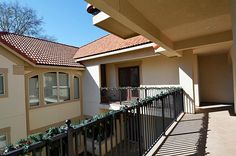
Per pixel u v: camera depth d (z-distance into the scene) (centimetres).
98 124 252
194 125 546
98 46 1225
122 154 324
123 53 1001
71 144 202
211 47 719
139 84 1058
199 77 1045
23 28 2200
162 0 312
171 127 534
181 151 360
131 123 334
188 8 348
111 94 1149
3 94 766
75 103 1166
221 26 480
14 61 815
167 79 942
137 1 312
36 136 177
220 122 565
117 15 296
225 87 979
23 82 849
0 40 752
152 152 364
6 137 765
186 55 769
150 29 419
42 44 1221
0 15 2008
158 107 514
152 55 882
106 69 1207
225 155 333
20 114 825
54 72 1041
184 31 508
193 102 739
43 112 957
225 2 326
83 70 1221
